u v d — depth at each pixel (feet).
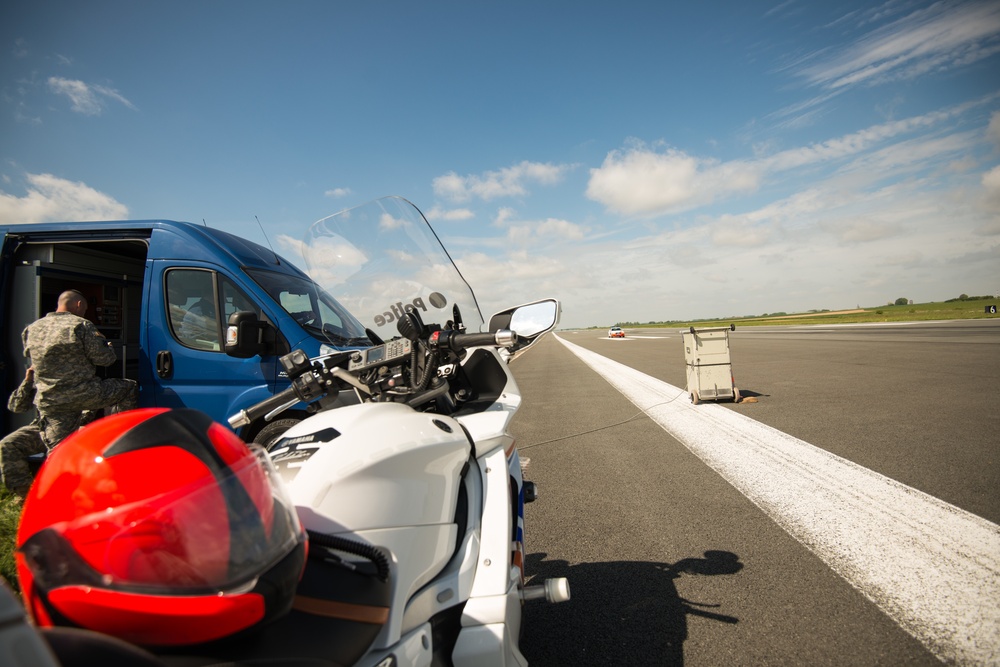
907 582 9.12
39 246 17.28
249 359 15.19
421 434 5.23
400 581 4.39
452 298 8.57
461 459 5.74
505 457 6.59
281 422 14.83
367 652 3.80
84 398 14.10
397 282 8.48
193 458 2.91
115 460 2.75
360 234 8.71
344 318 10.14
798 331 117.80
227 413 15.12
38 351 13.84
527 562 11.21
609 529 12.68
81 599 2.51
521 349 8.25
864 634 7.77
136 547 2.59
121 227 16.71
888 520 11.82
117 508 2.63
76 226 16.83
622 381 45.57
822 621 8.20
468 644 5.20
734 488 14.94
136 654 2.27
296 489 4.27
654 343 118.01
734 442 20.40
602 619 8.77
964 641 7.42
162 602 2.55
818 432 20.67
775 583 9.50
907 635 7.66
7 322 16.88
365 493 4.40
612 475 17.26
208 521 2.79
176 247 16.10
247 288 15.64
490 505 6.12
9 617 1.66
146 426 2.97
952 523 11.39
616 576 10.28
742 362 51.26
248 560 2.85
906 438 18.69
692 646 7.84
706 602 9.04
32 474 15.33
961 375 32.30
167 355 15.56
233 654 2.85
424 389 7.08
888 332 85.05
